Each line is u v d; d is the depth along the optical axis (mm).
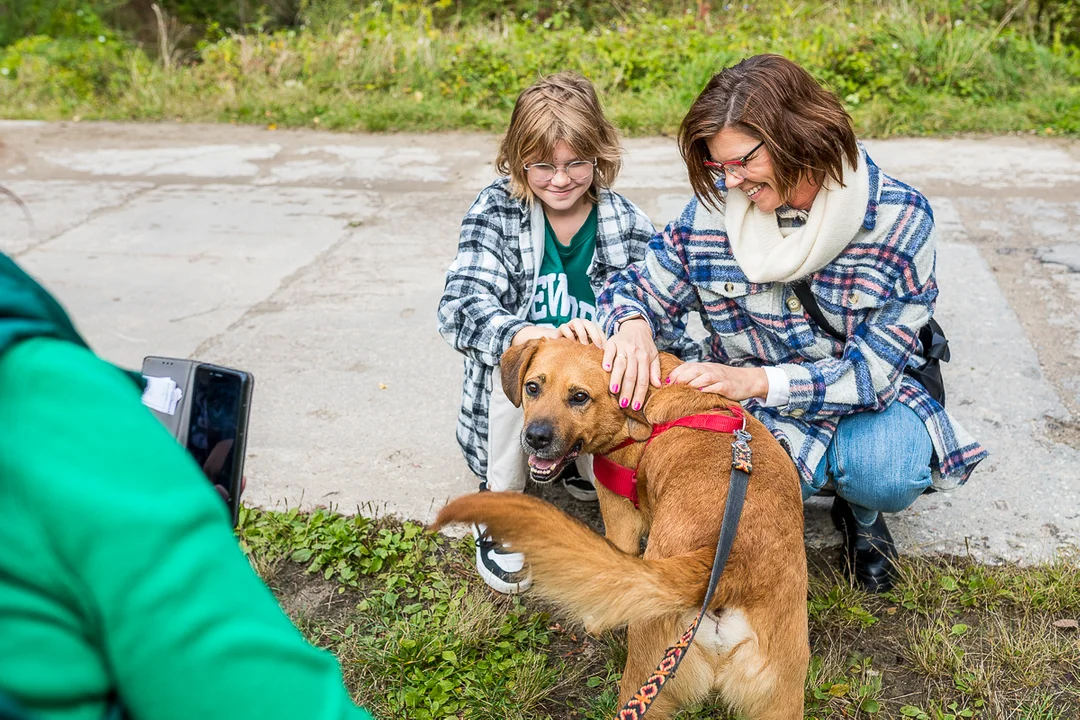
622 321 2793
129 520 712
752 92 2326
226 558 768
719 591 1989
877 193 2549
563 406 2557
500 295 3035
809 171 2371
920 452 2701
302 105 9641
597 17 13430
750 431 2457
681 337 3076
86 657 727
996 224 5941
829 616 2812
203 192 7289
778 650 2066
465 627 2752
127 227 6531
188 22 16391
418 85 10062
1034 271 5211
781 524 2162
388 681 2641
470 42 10680
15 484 700
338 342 4730
